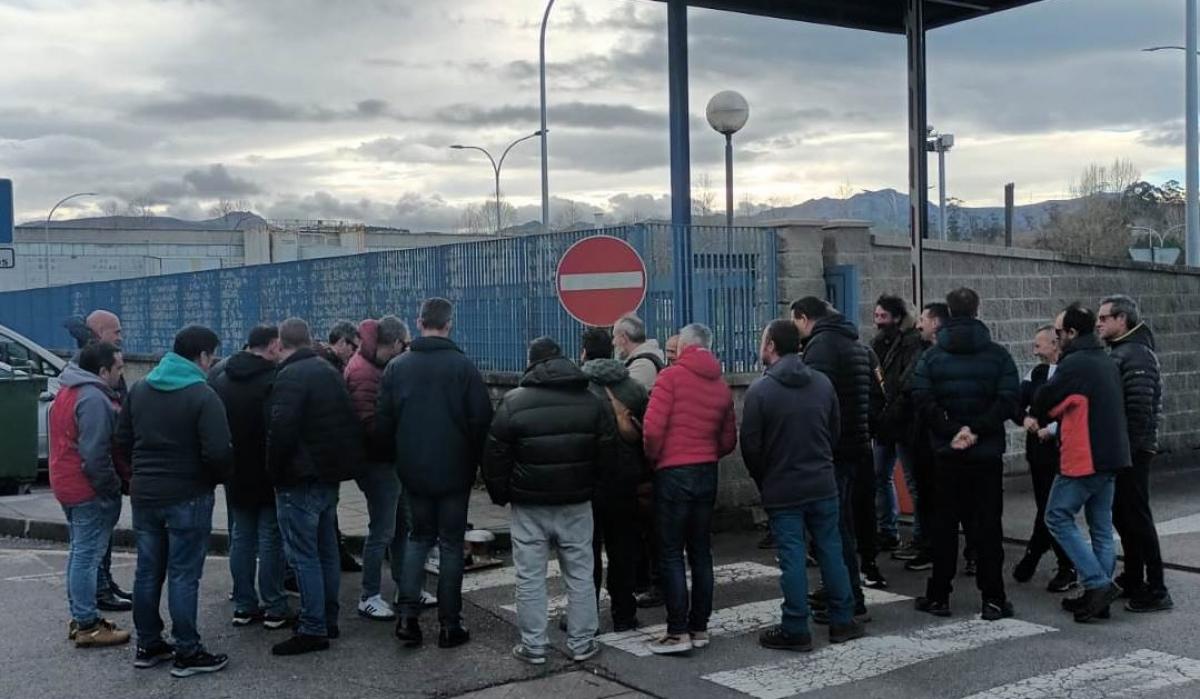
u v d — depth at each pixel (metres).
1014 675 5.93
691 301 10.38
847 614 6.62
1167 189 57.59
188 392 6.14
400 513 7.43
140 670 6.29
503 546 9.30
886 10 14.11
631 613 6.94
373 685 5.99
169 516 6.12
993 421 6.81
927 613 7.20
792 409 6.39
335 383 6.57
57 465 6.66
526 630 6.31
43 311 29.11
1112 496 7.06
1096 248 50.53
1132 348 7.18
